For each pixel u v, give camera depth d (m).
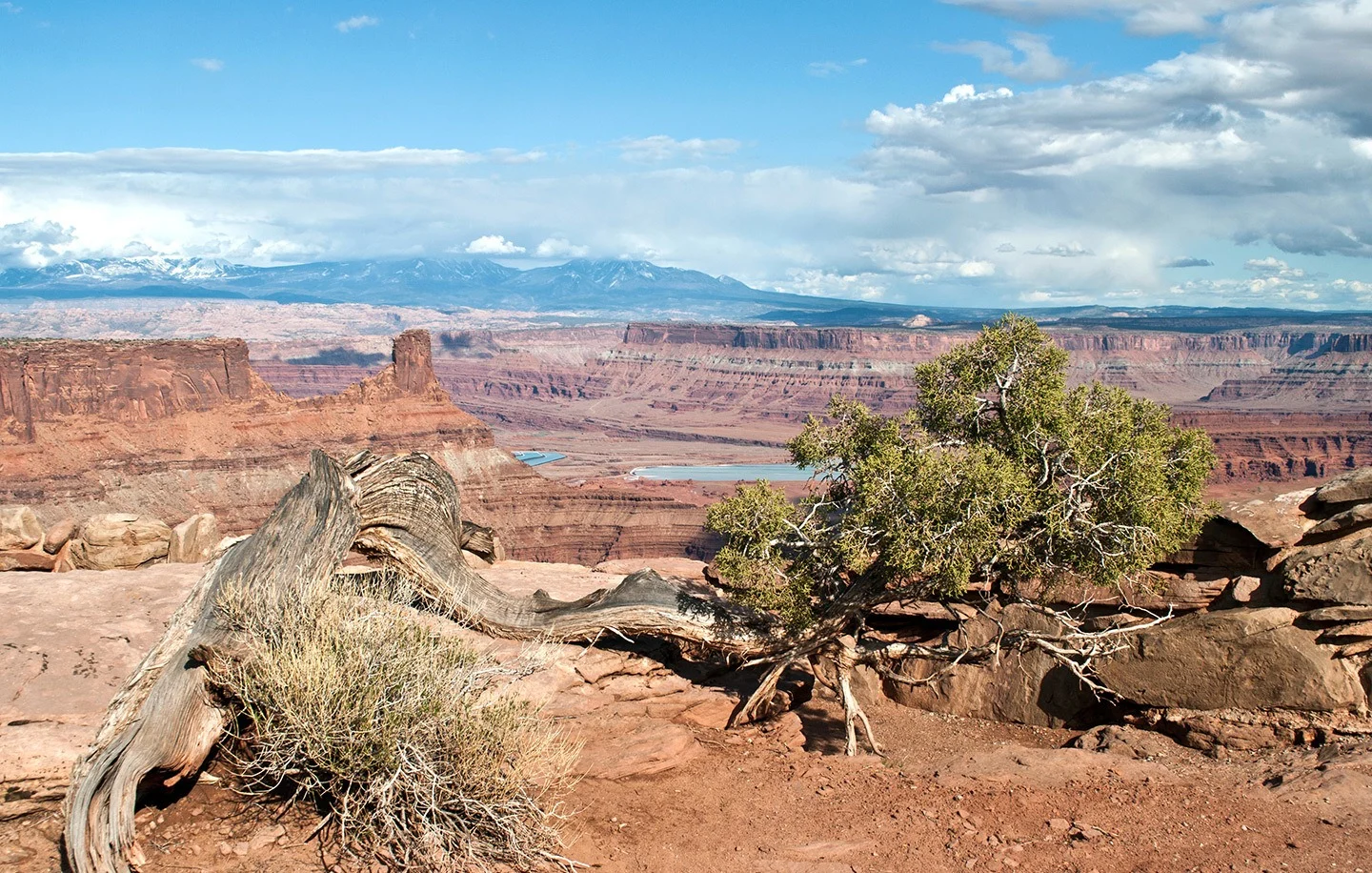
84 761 10.16
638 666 16.97
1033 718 17.53
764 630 16.66
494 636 16.97
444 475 18.00
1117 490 14.89
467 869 9.98
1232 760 14.55
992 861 10.88
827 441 17.09
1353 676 14.62
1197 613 16.03
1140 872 10.51
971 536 14.52
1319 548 15.37
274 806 10.84
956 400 16.39
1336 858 10.45
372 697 10.27
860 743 16.58
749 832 11.76
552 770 11.52
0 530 18.62
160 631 13.87
